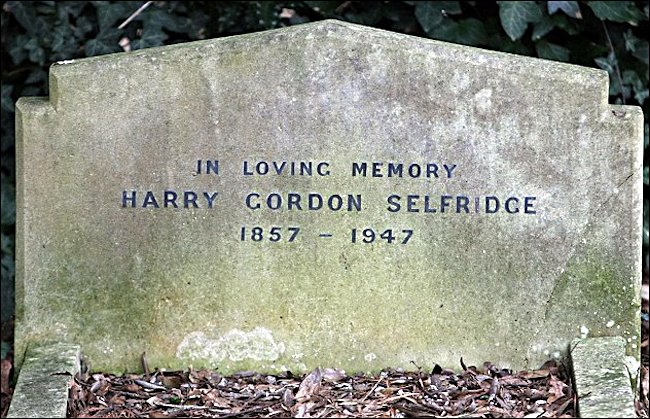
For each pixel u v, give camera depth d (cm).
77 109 232
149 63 231
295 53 232
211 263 235
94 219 234
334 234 235
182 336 236
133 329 236
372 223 235
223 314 236
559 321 236
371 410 224
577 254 235
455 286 236
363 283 236
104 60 231
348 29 232
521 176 234
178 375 235
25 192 233
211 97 232
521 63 232
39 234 234
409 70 232
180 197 234
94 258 235
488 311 236
